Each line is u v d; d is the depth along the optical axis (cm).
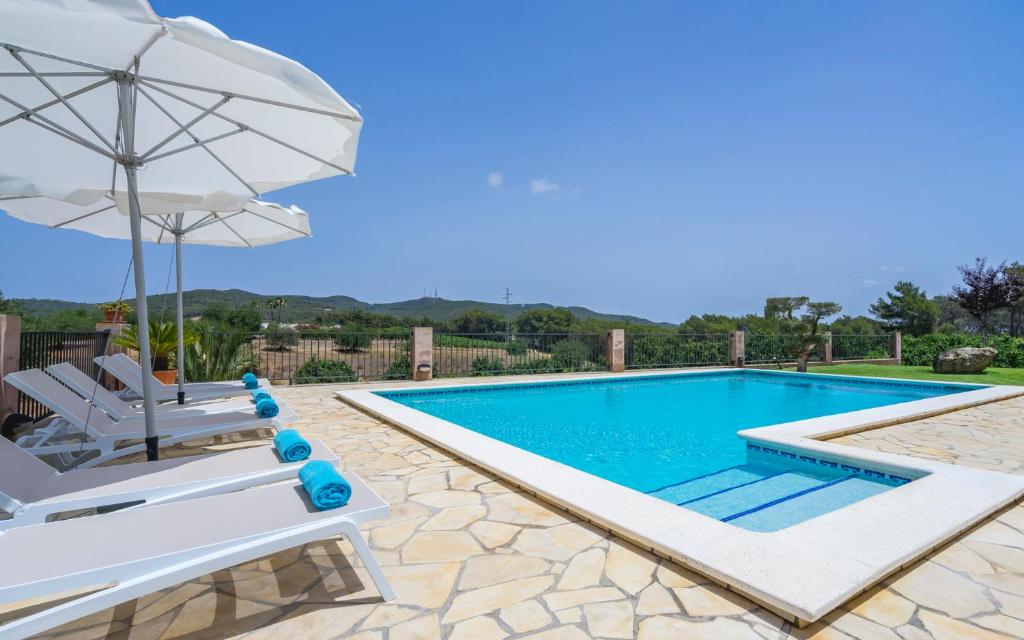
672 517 313
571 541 296
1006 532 317
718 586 244
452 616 218
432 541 296
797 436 571
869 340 1858
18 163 355
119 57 271
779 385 1332
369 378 1186
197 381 976
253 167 418
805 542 277
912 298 2902
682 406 1018
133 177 303
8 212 475
